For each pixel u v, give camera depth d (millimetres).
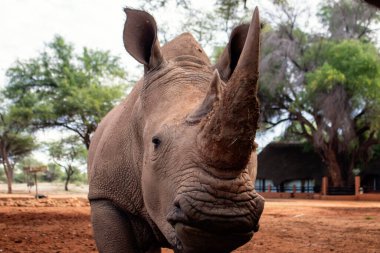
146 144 3828
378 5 8547
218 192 2885
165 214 3391
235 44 4145
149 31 4332
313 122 52656
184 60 4316
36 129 44562
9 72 45594
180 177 3104
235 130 2750
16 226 11805
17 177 99688
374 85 43094
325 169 55688
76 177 91750
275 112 51094
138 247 4539
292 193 49781
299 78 47188
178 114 3539
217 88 3178
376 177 54750
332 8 50125
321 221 15430
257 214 3012
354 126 46594
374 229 12664
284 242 9547
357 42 45906
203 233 2975
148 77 4223
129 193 4391
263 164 60719
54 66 45781
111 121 4992
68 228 11492
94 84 44719
